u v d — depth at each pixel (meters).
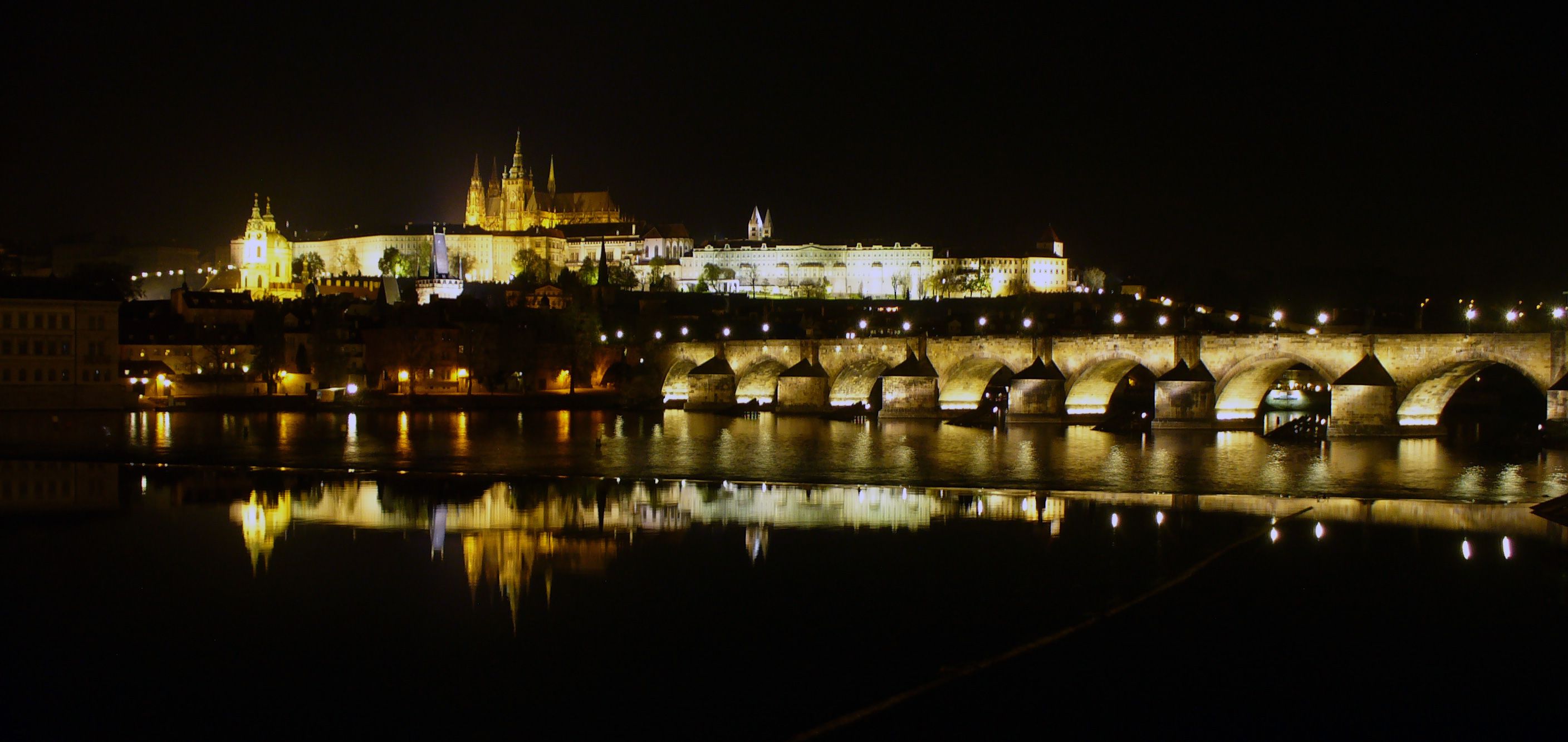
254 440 132.88
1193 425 154.88
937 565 60.94
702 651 46.16
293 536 68.88
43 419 156.12
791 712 39.91
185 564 60.88
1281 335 149.50
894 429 160.75
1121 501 85.12
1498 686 42.84
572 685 42.34
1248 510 80.50
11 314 168.38
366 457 115.31
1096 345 169.88
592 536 69.00
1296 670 44.31
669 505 82.06
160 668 44.22
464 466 108.50
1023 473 103.88
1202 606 52.88
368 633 48.38
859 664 44.69
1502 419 171.75
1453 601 54.09
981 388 195.50
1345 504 83.81
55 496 85.31
